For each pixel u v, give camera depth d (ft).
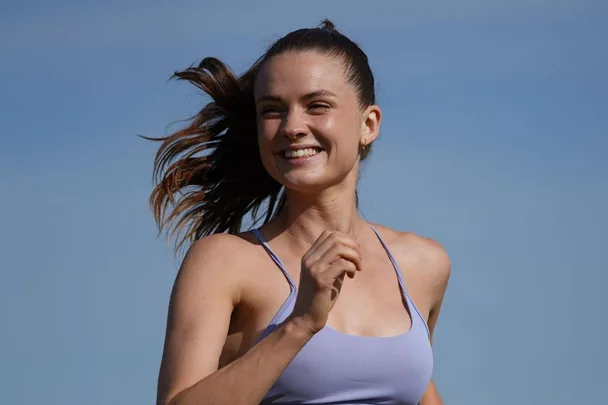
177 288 33.76
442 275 37.04
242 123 37.76
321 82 33.86
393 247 36.37
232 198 38.11
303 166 33.96
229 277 33.71
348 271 31.04
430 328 37.88
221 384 31.14
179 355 32.81
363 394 33.55
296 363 32.99
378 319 34.42
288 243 34.71
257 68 37.58
